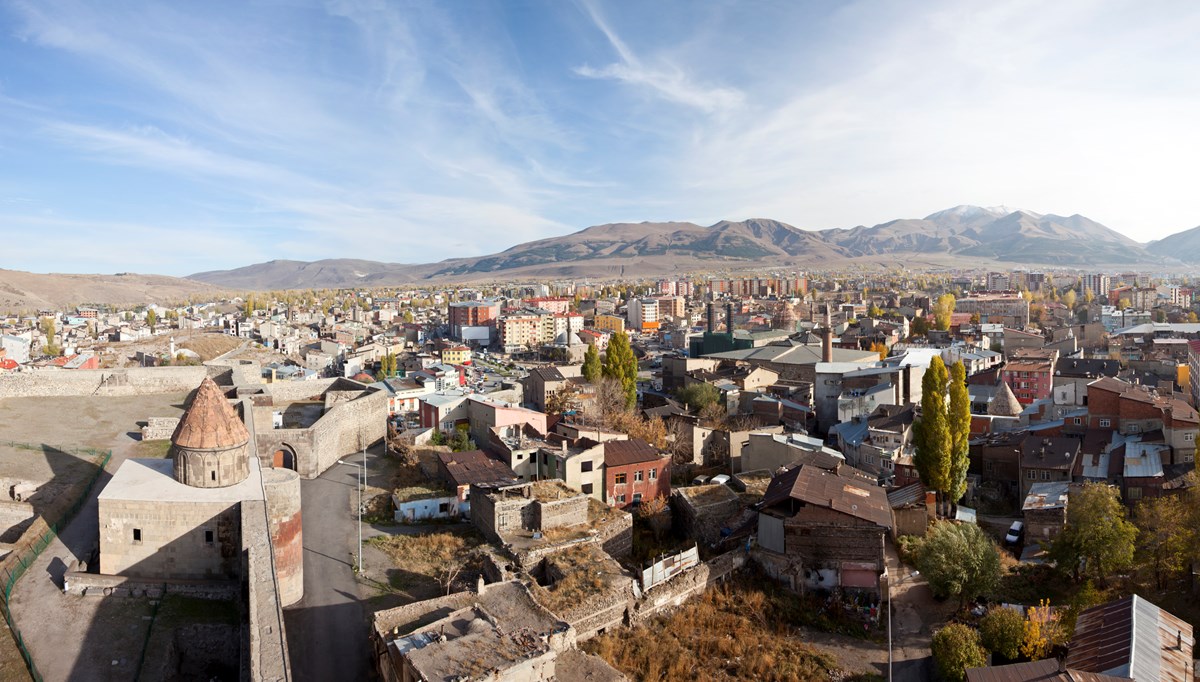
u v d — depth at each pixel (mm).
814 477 62562
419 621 40094
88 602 39156
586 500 61219
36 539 45000
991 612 49344
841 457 82438
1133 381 116062
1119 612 39750
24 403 79625
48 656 33906
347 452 88375
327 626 45312
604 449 74438
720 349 186375
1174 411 76438
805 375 146875
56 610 38156
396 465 83188
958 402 72438
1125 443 79875
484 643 34500
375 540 59469
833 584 55562
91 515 50281
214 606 39625
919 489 73375
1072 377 122938
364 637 44094
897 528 65312
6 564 41594
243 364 113188
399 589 50500
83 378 86062
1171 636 37344
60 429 69375
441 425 97375
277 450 77062
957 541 54031
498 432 86000
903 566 60500
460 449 86750
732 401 119000
